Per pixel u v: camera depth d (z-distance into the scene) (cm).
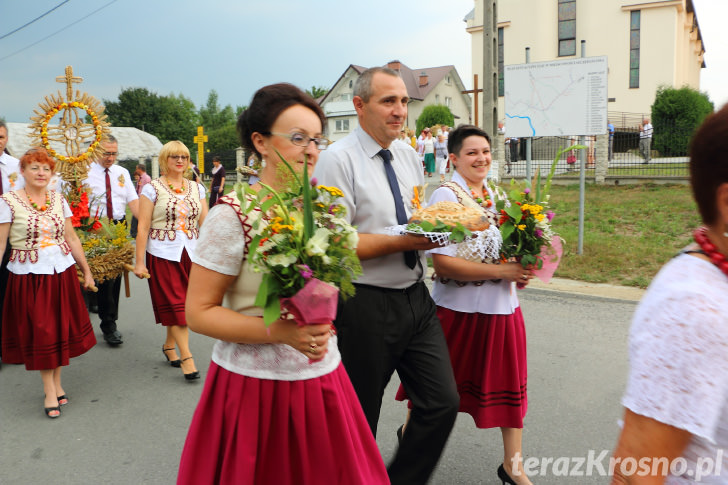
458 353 301
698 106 1919
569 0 3116
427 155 2014
